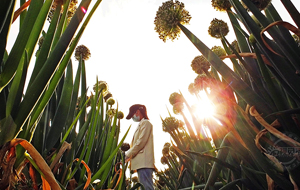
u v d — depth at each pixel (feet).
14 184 2.63
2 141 2.45
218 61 4.39
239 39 5.89
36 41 2.91
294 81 3.91
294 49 4.51
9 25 2.41
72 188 4.76
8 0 2.19
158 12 5.38
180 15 5.15
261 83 4.84
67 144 4.03
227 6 5.81
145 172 10.69
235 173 5.65
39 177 3.37
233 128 4.45
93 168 6.07
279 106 4.23
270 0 4.59
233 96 5.49
